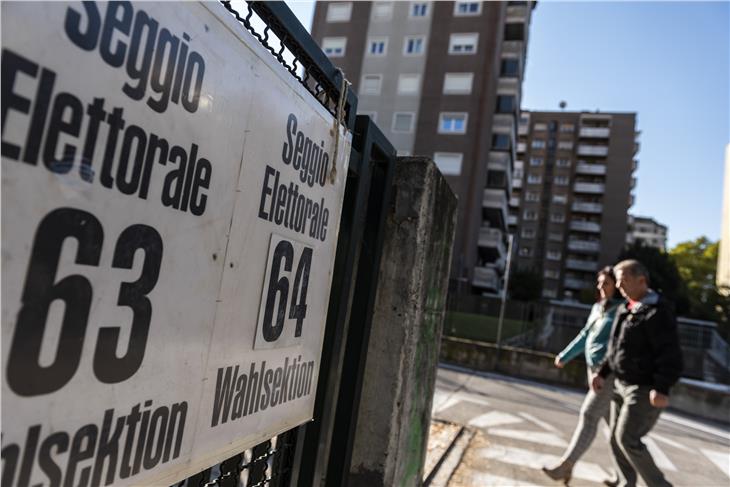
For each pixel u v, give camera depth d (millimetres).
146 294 863
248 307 1169
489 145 31844
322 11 33094
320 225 1505
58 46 685
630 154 65875
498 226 36688
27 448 687
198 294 989
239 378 1162
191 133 932
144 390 878
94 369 778
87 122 732
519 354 11781
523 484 3836
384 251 2156
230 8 1087
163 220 885
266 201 1199
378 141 1952
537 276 43250
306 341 1488
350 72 31469
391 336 2102
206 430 1056
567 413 7348
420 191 2150
